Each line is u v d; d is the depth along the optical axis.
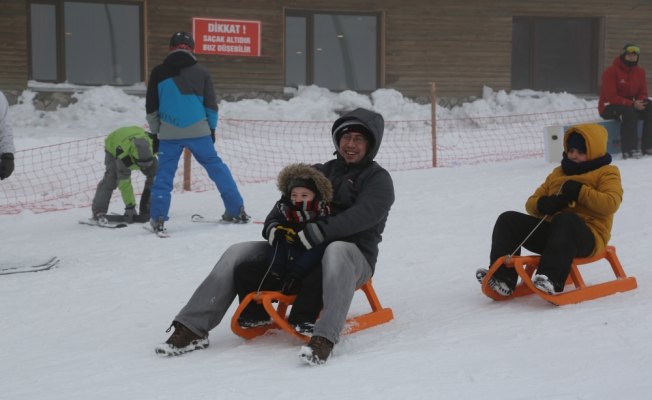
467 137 22.53
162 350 5.74
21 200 15.53
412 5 27.11
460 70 27.50
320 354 5.31
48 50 25.28
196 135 11.29
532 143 21.75
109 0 25.59
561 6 28.12
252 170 18.17
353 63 27.44
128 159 11.91
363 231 6.12
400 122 24.67
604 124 16.80
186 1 25.66
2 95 8.94
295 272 5.84
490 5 27.56
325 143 21.36
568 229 6.45
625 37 28.59
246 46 26.05
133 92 25.05
